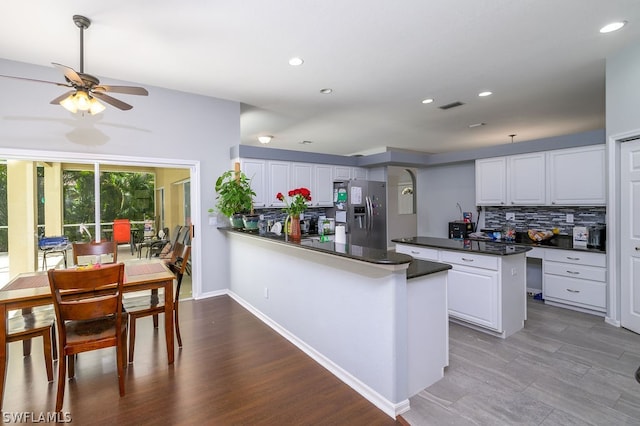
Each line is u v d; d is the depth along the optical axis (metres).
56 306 1.98
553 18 2.52
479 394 2.15
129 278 2.55
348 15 2.48
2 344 2.04
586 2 2.31
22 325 2.31
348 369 2.31
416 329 2.17
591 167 3.94
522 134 6.54
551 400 2.07
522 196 4.71
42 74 3.41
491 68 3.42
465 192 6.35
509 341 2.95
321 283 2.58
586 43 2.92
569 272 3.84
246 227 4.06
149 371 2.48
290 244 2.68
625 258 3.20
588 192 3.96
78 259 3.41
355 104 4.61
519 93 4.16
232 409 2.03
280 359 2.68
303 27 2.64
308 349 2.76
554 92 4.13
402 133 6.44
